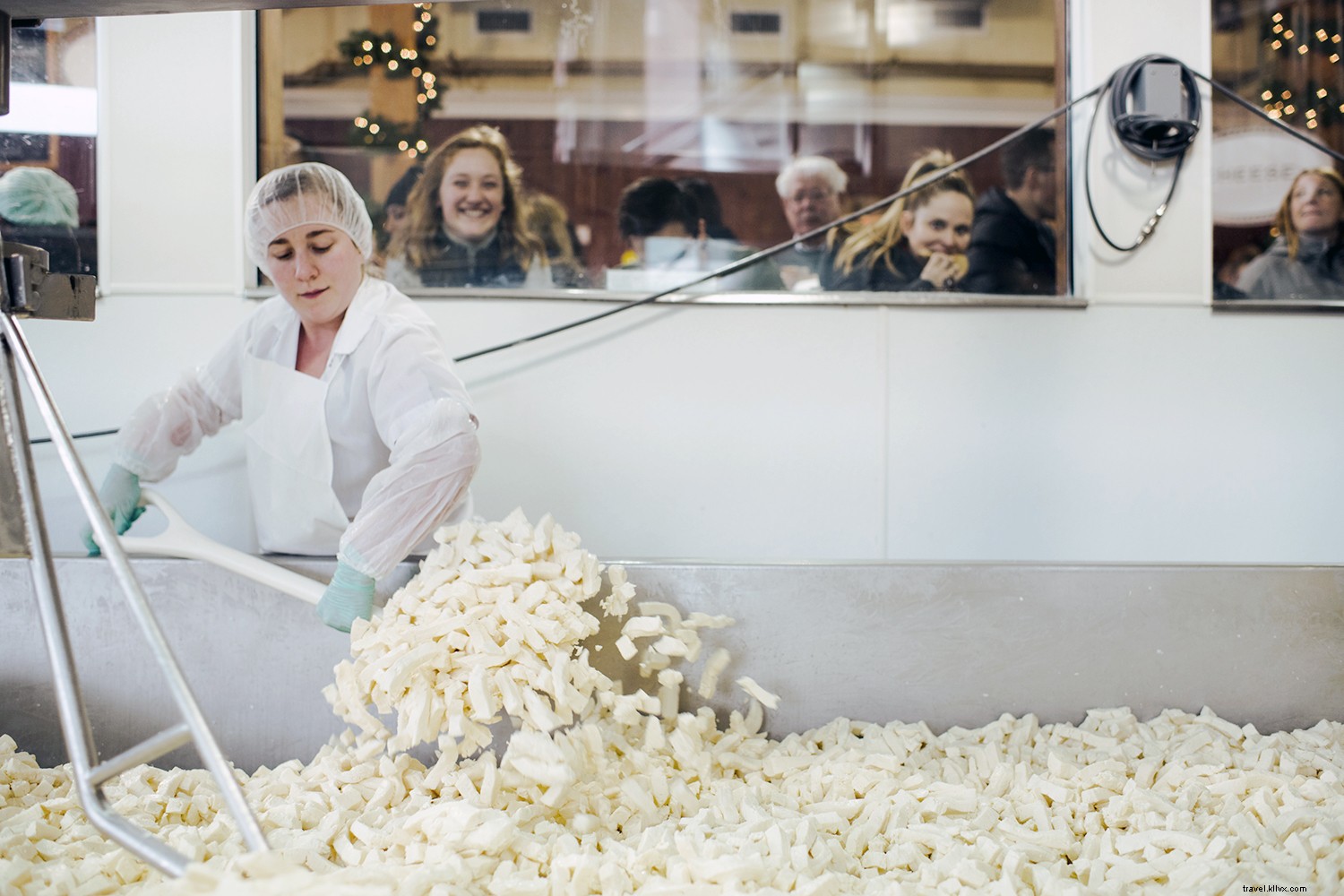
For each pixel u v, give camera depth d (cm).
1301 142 248
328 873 105
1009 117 251
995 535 246
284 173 169
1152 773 138
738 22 248
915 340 245
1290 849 113
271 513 178
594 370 242
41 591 101
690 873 104
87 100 231
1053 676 159
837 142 251
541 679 123
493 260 247
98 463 231
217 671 153
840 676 158
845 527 246
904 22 250
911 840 120
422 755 147
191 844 110
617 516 244
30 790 135
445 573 135
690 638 153
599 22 247
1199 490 248
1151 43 246
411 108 244
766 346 244
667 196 249
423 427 152
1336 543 248
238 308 233
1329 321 248
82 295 122
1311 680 159
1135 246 246
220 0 128
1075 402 247
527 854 109
